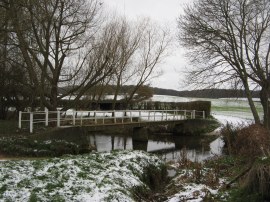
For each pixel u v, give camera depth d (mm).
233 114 46094
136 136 26109
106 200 7551
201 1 21266
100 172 9453
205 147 22984
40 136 16234
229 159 14039
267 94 20547
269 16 20594
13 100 25828
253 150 12398
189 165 13758
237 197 8227
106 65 23781
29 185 7820
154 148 23156
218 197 8805
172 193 10008
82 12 21281
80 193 7766
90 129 19969
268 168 7504
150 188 10602
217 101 78250
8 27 20531
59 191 7719
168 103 40656
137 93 38656
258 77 20641
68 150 16266
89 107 31578
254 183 7848
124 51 27547
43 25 19547
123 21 27656
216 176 10922
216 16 20828
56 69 21094
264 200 7504
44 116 20578
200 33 21094
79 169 9383
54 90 21234
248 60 20797
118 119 28719
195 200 8953
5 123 20469
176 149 22594
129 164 10789
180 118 31656
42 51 19969
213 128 31188
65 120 19891
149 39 32031
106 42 24359
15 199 7023
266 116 20219
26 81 24016
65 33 21625
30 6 18562
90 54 24469
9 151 15539
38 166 9352
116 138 27406
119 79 29703
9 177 8164
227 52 20812
